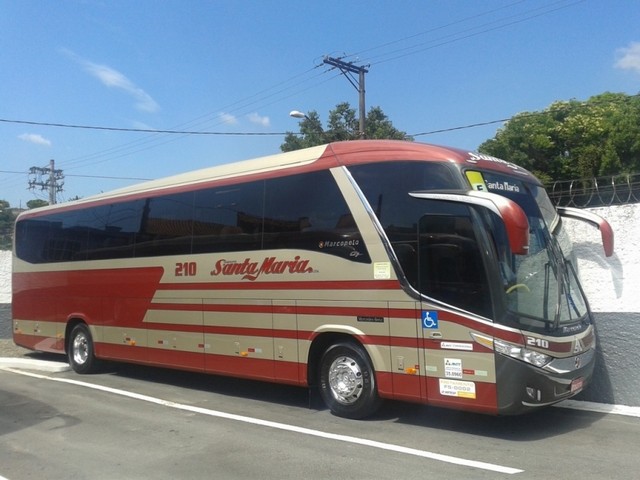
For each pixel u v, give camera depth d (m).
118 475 5.72
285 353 8.12
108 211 11.45
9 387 10.54
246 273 8.67
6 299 17.02
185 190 9.85
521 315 6.35
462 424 7.20
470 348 6.41
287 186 8.30
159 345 10.09
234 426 7.40
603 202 9.20
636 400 7.73
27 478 5.73
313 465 5.82
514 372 6.16
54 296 12.66
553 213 7.95
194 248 9.54
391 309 7.04
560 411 7.67
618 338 7.89
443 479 5.32
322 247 7.76
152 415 8.12
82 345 11.97
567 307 7.08
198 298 9.39
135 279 10.62
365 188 7.44
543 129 38.03
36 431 7.48
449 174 6.84
